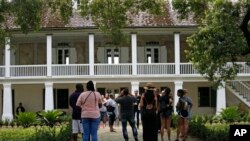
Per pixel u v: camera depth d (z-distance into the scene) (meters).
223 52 20.73
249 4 20.61
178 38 40.16
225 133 19.80
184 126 20.16
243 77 39.22
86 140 16.34
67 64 40.97
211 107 42.75
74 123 19.14
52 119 32.88
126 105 19.20
